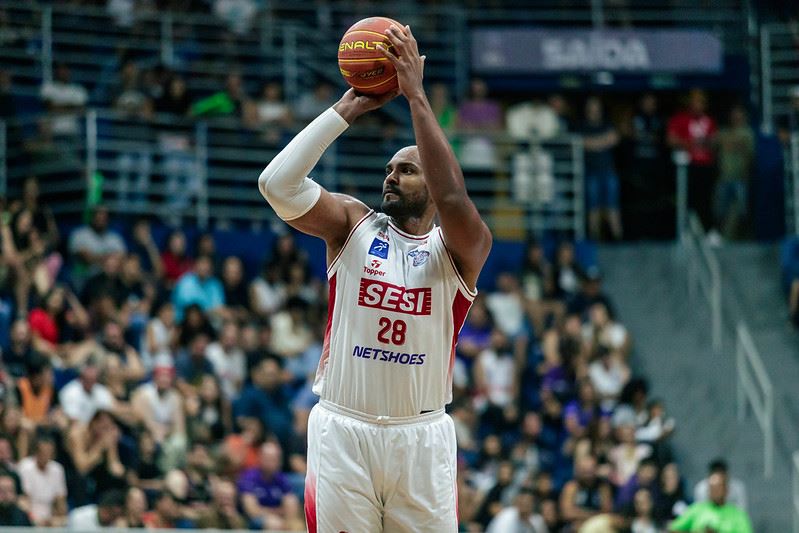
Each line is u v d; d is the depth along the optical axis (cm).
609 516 1595
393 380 648
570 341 1909
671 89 2534
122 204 2030
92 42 2227
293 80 2330
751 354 1997
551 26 2625
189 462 1516
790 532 1825
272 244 2067
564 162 2358
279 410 1675
